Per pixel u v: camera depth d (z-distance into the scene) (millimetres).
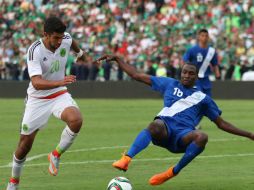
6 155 24094
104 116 40000
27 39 66562
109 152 24766
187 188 17625
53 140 28719
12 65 63062
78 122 16984
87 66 58906
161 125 16969
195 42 59125
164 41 60844
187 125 17125
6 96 58188
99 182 18578
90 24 66750
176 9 65188
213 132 31500
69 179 19109
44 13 70312
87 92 56406
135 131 31969
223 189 17453
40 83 16422
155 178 16984
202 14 63125
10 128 33906
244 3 62938
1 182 18641
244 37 59000
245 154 24000
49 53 16859
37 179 19094
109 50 62094
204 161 22297
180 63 55656
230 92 52969
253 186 17812
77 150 25281
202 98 17453
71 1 70375
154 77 17969
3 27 69812
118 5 68312
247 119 37469
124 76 59500
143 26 64438
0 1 72812
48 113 17266
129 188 15812
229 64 56312
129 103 50156
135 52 60719
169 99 17562
